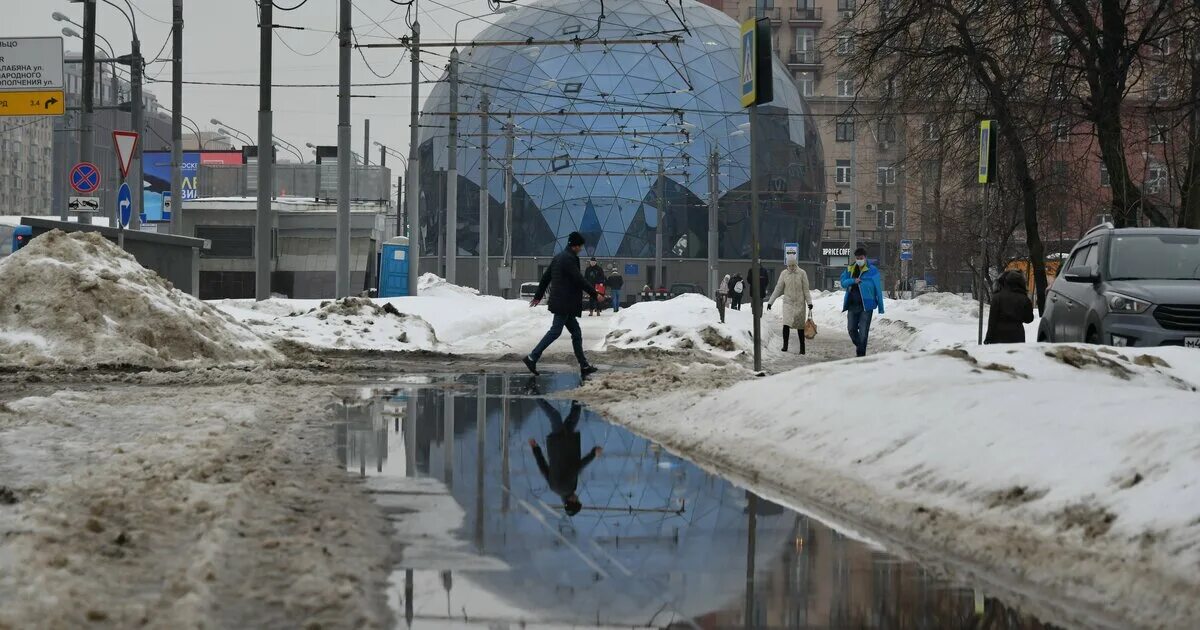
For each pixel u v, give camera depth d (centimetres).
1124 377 1447
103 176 18075
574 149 13000
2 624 486
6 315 2303
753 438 1197
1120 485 742
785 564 686
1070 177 4375
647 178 13038
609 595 607
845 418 1131
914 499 846
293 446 1207
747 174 13462
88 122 4425
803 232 13975
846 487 917
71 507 786
